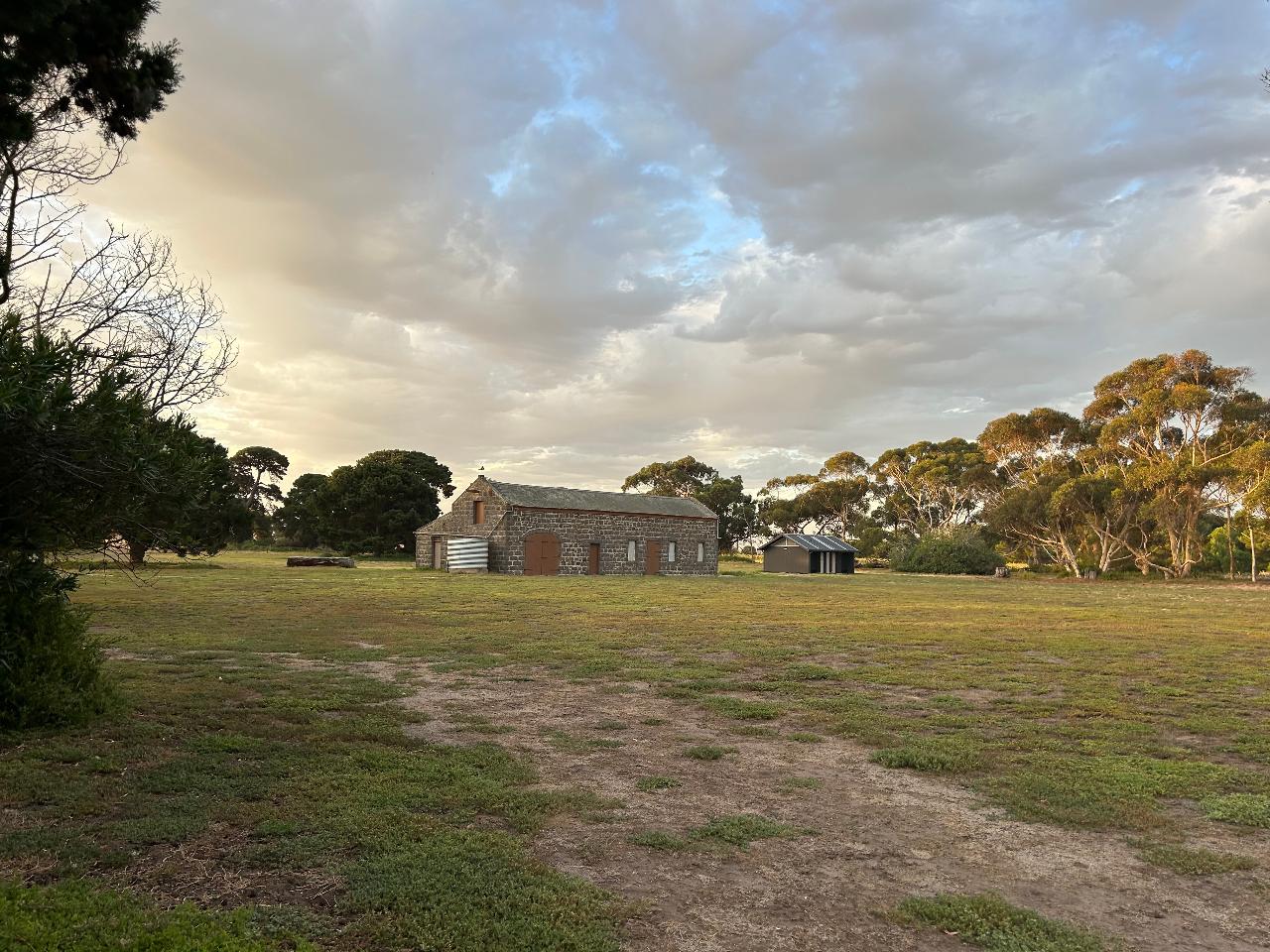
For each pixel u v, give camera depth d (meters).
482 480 48.09
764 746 7.85
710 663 12.99
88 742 7.08
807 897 4.43
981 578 56.47
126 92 7.98
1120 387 68.00
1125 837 5.49
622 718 8.98
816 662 13.41
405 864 4.64
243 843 4.93
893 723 8.80
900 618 21.69
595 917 4.09
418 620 18.70
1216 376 62.00
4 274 7.63
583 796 6.07
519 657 13.13
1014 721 9.01
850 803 6.11
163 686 9.81
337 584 30.88
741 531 104.12
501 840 5.07
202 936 3.64
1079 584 49.56
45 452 6.35
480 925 3.95
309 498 81.06
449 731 8.14
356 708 8.98
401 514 71.06
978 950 3.87
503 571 46.12
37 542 7.28
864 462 100.50
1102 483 56.41
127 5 7.56
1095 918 4.25
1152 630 19.44
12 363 6.04
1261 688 11.42
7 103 7.22
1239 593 39.00
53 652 7.80
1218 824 5.77
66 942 3.49
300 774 6.35
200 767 6.44
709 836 5.34
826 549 65.38
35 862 4.55
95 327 7.76
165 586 27.44
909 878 4.73
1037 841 5.38
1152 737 8.34
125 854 4.68
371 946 3.75
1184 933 4.09
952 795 6.35
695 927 4.05
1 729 7.26
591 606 23.53
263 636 15.08
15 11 6.48
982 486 75.25
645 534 53.16
